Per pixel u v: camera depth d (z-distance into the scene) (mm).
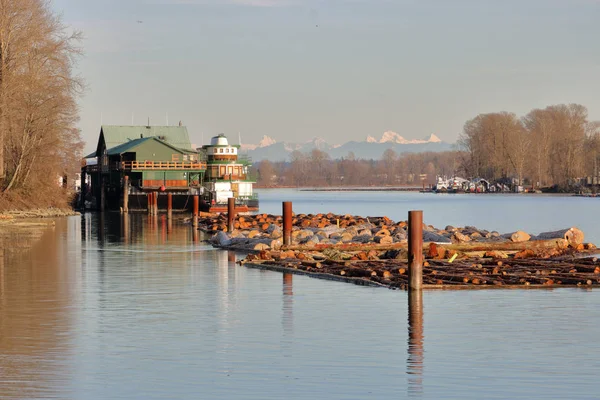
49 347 59750
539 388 50531
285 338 63281
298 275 99938
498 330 66188
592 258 114312
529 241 126750
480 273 96750
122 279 96000
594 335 64562
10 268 107312
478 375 53281
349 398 48594
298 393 49469
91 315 72062
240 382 51562
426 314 72938
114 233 182625
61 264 112625
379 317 71500
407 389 50250
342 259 113875
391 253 114875
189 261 117312
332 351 59250
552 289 86875
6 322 68625
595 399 48531
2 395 48562
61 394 48969
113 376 52562
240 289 87875
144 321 69500
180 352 58719
